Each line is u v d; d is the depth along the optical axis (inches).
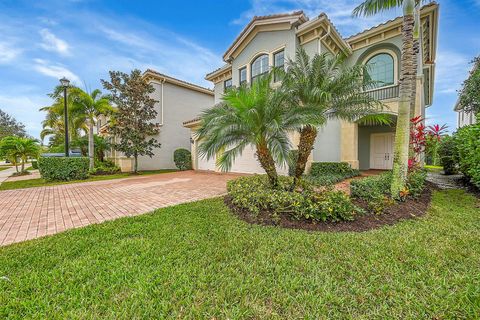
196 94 888.3
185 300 96.0
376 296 97.7
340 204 187.3
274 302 95.3
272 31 518.9
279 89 245.9
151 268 119.3
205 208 234.1
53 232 180.1
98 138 786.2
